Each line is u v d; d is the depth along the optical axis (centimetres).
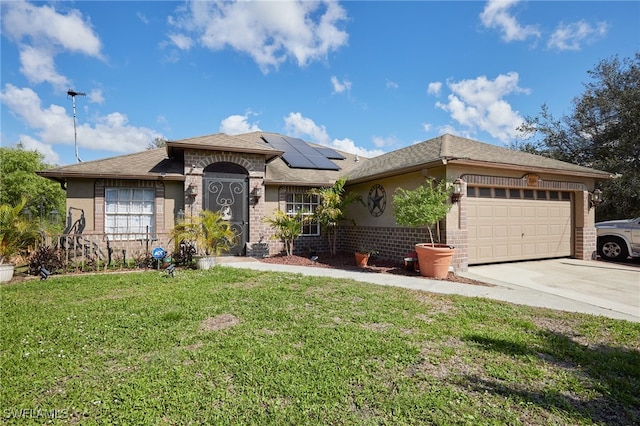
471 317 518
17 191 2233
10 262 820
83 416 268
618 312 573
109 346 398
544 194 1136
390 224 1134
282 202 1296
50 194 2409
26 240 847
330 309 552
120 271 903
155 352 383
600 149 1816
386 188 1159
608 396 303
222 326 471
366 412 275
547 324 496
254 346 393
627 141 1664
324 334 433
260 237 1223
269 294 635
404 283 778
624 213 1648
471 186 991
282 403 285
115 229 1095
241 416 267
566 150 2008
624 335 452
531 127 2183
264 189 1266
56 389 306
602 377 337
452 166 930
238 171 1213
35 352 377
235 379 321
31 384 311
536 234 1115
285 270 935
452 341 420
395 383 319
